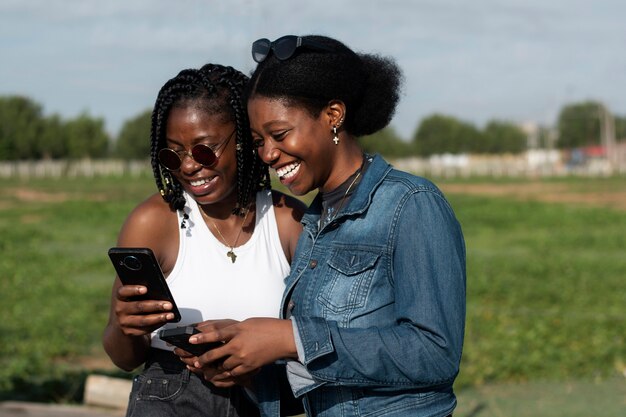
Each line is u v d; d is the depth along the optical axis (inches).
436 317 114.3
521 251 968.3
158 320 125.6
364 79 123.9
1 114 3885.3
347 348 114.7
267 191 144.7
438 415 118.8
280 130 121.0
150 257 120.3
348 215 121.2
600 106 4402.1
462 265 118.6
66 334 482.3
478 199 1811.0
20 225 1248.8
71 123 3983.8
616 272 769.6
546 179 2871.6
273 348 115.5
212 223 142.1
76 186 2487.7
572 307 600.4
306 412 123.3
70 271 781.9
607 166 3400.6
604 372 391.5
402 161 4018.2
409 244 116.9
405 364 114.0
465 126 4490.7
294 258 129.6
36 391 351.6
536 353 414.0
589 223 1323.8
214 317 139.2
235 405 139.6
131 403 139.6
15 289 664.4
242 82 139.7
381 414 118.6
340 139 124.4
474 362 407.2
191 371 135.9
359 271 119.0
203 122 135.5
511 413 319.3
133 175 3228.3
